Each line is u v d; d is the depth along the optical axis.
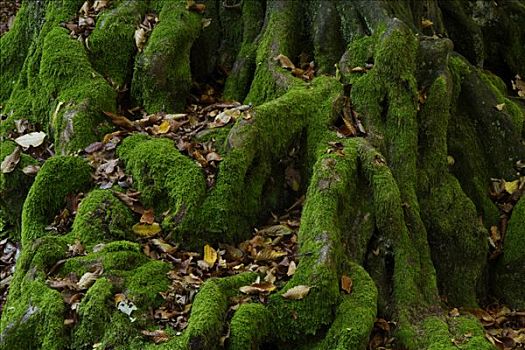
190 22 4.78
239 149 4.27
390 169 4.34
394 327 4.08
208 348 3.84
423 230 4.29
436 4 5.21
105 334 3.90
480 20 5.61
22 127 4.70
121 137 4.45
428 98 4.51
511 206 4.58
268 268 4.11
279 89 4.57
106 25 4.73
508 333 4.28
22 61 5.03
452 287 4.38
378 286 4.17
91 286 3.97
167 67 4.64
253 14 4.87
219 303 3.92
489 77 5.19
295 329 3.98
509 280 4.45
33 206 4.29
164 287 3.99
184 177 4.23
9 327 3.96
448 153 4.61
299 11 4.80
